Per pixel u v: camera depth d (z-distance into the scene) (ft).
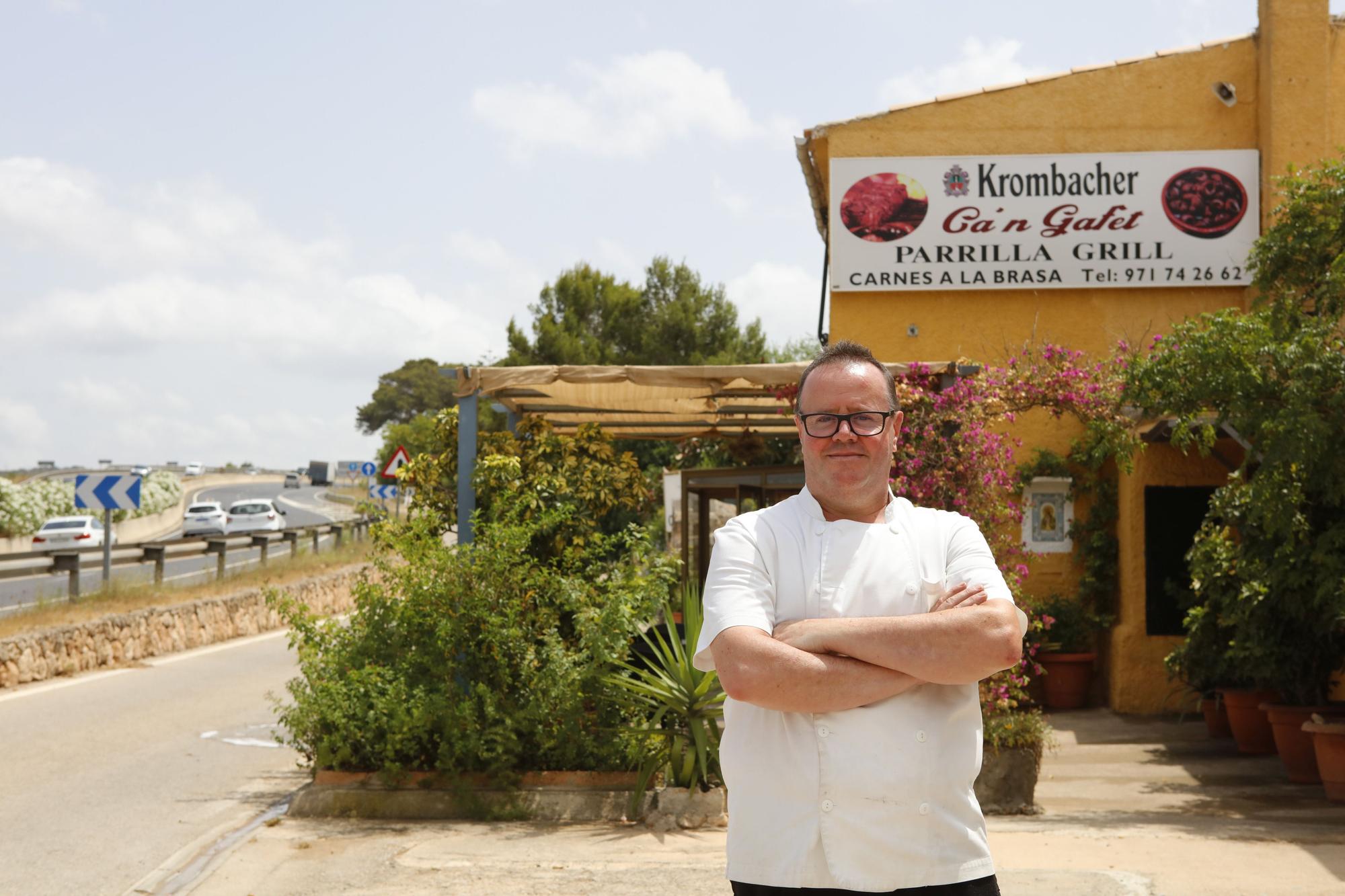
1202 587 32.94
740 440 45.68
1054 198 43.86
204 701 41.55
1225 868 19.93
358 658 26.53
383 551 27.66
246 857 21.12
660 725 25.94
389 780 25.12
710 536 48.08
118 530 141.59
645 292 124.06
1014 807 26.25
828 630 7.82
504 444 29.40
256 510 154.20
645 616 26.68
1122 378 29.55
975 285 43.86
